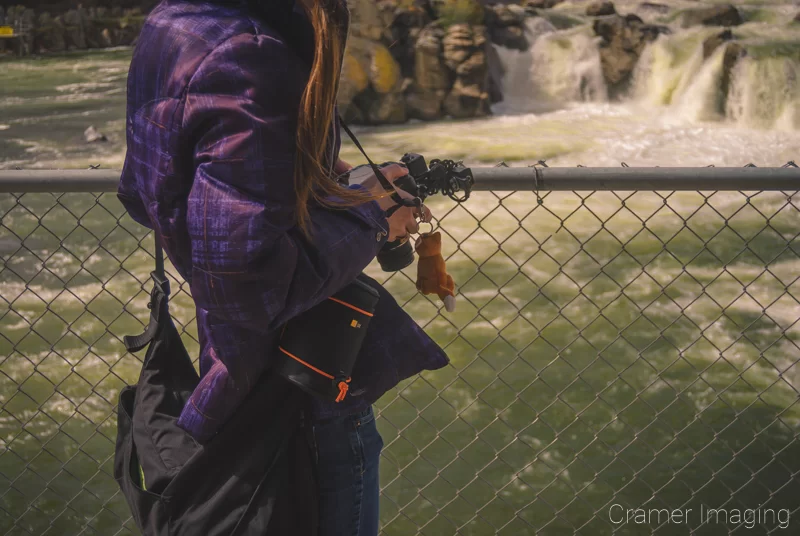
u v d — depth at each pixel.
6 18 29.77
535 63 19.23
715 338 6.73
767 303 7.37
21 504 4.54
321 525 1.48
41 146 15.27
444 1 17.77
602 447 5.30
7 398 5.77
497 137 15.46
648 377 6.16
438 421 5.60
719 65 16.95
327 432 1.44
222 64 1.11
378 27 16.84
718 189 1.97
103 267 8.45
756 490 4.77
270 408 1.34
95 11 32.03
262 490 1.33
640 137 15.38
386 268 1.44
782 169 1.94
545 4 22.92
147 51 1.19
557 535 4.45
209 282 1.14
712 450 5.20
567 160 13.87
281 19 1.17
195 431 1.34
